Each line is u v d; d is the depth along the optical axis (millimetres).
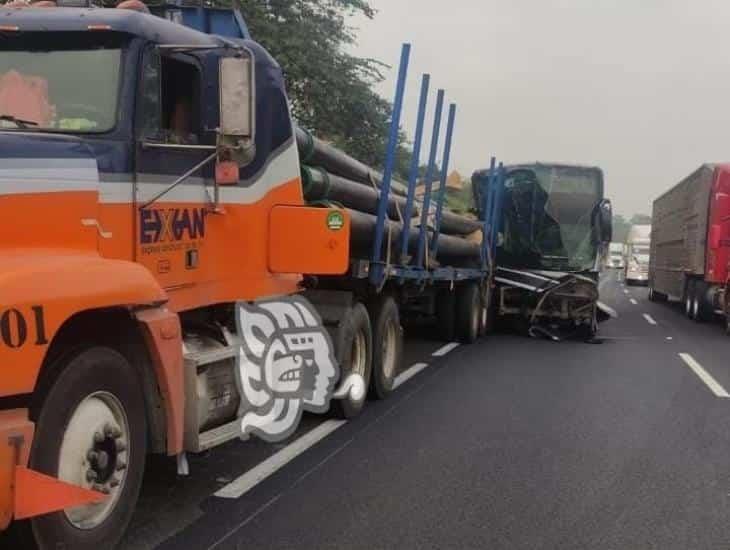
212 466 6402
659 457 6973
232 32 6992
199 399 5266
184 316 5668
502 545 4914
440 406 8938
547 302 16484
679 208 25469
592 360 12992
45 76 4859
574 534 5121
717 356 13820
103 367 4277
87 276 4109
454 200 15742
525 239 18000
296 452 6871
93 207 4469
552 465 6668
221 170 5504
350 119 19812
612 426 8117
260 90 6301
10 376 3639
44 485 3812
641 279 49000
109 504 4379
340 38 19156
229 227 5910
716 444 7465
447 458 6801
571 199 17953
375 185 9734
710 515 5520
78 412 4137
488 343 15289
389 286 9781
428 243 11578
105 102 4805
